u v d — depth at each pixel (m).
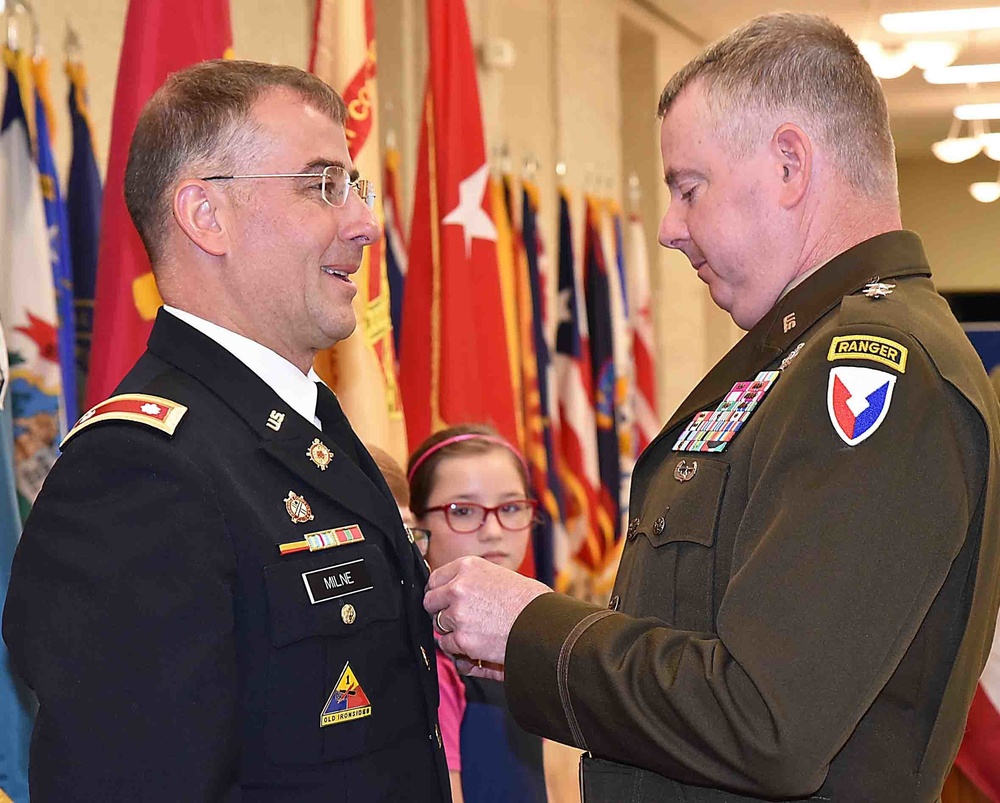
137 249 2.08
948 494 0.95
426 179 3.03
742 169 1.14
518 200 4.50
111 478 1.03
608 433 4.46
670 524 1.13
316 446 1.18
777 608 0.92
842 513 0.93
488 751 1.68
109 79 2.98
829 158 1.13
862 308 1.05
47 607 1.00
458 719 1.67
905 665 1.01
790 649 0.91
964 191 9.27
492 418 3.01
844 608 0.91
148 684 0.96
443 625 1.19
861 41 6.20
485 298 3.01
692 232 1.19
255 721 1.06
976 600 1.02
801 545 0.93
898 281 1.10
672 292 5.94
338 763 1.10
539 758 1.74
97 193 2.43
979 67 6.67
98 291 2.09
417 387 3.00
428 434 2.99
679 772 0.98
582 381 4.31
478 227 3.01
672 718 0.96
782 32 1.15
